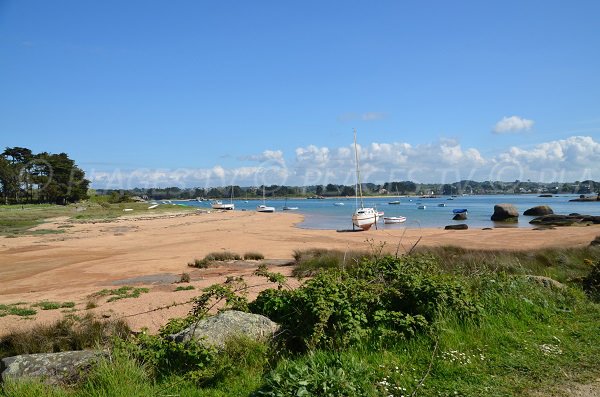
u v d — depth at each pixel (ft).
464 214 202.69
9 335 29.22
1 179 302.66
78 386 16.21
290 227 170.50
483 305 21.59
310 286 20.75
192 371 16.39
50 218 211.61
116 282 56.24
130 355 17.47
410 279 21.38
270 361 17.48
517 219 192.03
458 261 49.37
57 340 27.91
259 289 41.60
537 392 14.28
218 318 20.06
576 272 38.91
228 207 351.25
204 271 62.85
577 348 18.01
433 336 18.26
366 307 19.72
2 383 16.98
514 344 18.42
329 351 17.34
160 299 41.78
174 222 196.13
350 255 60.29
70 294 48.70
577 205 332.60
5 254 92.22
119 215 244.42
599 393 14.11
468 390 14.40
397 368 15.94
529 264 47.24
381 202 496.23
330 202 586.86
